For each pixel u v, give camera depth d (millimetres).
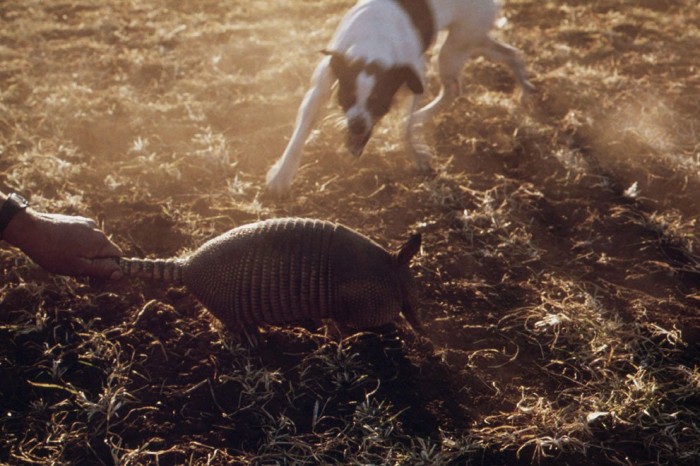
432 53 2600
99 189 2102
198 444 1608
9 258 1894
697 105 2498
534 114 2438
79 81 2488
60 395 1671
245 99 2441
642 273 1954
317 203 2096
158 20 2998
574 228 2068
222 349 1755
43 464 1575
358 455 1597
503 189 2154
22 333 1757
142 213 2037
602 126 2396
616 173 2232
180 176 2146
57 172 2121
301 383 1700
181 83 2506
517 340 1804
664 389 1710
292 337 1784
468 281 1918
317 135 2281
